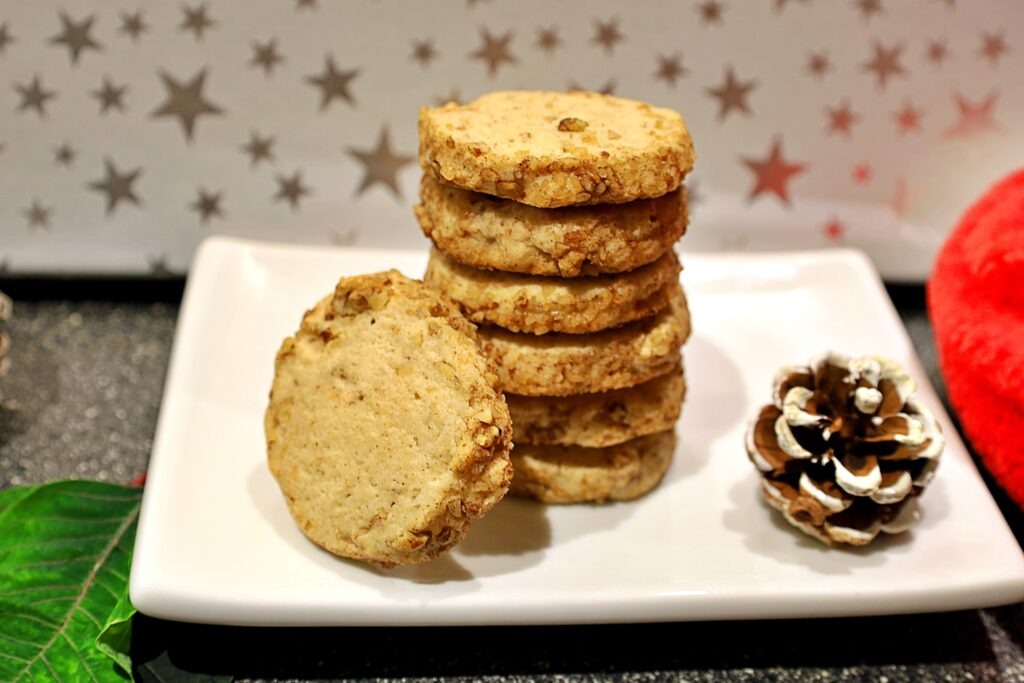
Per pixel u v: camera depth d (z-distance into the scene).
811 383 0.29
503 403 0.26
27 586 0.28
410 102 0.37
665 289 0.28
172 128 0.37
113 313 0.38
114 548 0.29
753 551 0.28
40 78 0.36
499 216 0.27
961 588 0.28
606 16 0.36
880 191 0.40
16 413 0.33
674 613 0.27
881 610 0.27
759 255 0.37
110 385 0.35
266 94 0.37
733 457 0.31
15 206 0.38
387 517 0.26
